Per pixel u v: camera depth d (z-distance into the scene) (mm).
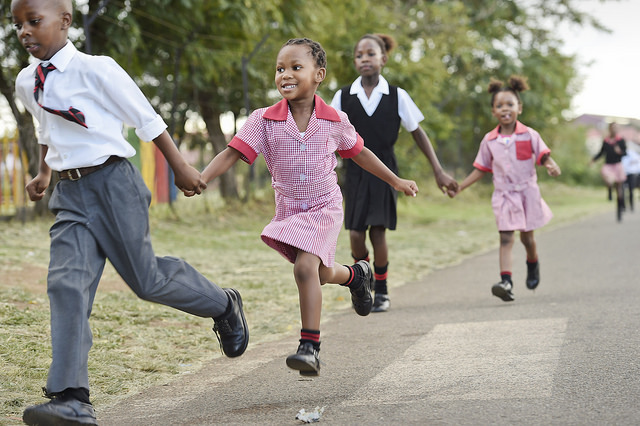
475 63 23500
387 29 15828
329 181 3391
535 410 2859
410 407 3002
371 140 5539
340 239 11102
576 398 2992
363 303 3889
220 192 14992
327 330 4977
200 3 11367
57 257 2816
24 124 10508
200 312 3117
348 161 5578
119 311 5160
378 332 4781
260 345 4562
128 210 2855
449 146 28750
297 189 3357
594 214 17469
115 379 3678
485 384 3291
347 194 5586
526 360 3701
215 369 3932
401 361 3877
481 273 7746
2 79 10508
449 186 5547
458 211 18984
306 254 3266
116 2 10867
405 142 15695
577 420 2713
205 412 3119
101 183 2842
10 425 2893
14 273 6281
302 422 2877
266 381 3611
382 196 5500
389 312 5598
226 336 3240
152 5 11234
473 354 3930
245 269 7688
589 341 4051
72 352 2688
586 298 5648
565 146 41625
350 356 4094
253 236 10906
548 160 5785
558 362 3611
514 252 9578
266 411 3082
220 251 9086
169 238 10023
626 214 16547
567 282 6723
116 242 2854
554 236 11867
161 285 2959
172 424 2963
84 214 2842
